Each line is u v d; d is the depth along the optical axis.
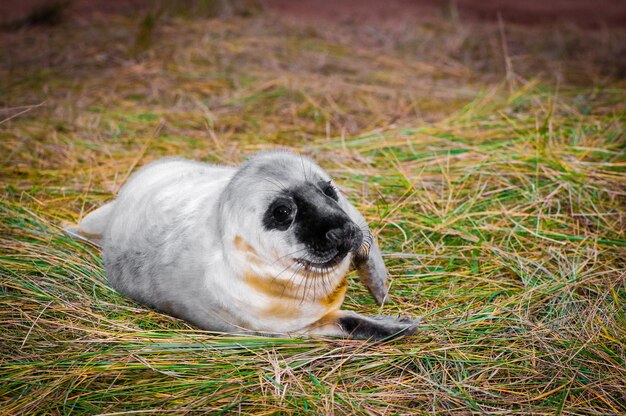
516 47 16.53
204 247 6.86
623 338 6.55
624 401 5.88
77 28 16.77
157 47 15.30
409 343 6.63
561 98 12.27
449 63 15.61
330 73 14.48
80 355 6.38
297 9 20.06
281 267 6.46
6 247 8.05
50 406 5.84
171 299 7.03
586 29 18.67
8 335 6.68
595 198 8.93
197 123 11.90
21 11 18.08
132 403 5.91
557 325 6.79
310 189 6.57
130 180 8.52
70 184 9.83
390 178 9.54
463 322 6.87
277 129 11.70
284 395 5.93
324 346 6.61
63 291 7.44
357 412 5.77
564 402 5.79
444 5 20.61
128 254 7.54
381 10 20.36
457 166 9.75
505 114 11.42
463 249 8.20
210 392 6.02
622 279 7.46
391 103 12.91
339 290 6.91
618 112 11.24
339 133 11.54
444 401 5.92
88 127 11.64
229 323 6.81
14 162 10.42
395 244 8.35
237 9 18.69
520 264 7.77
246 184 6.62
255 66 14.53
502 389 6.04
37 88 13.23
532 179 9.40
